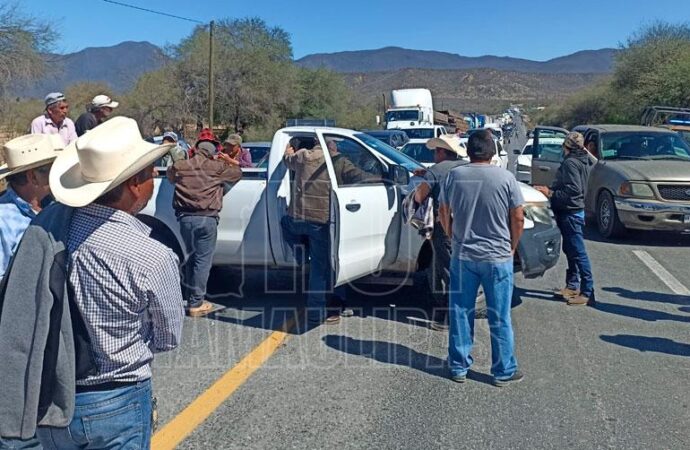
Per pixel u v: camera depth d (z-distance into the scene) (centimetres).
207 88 4072
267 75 4278
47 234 222
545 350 535
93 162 221
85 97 4247
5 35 2308
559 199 649
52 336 215
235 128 4344
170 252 234
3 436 213
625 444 379
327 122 709
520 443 380
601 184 1049
